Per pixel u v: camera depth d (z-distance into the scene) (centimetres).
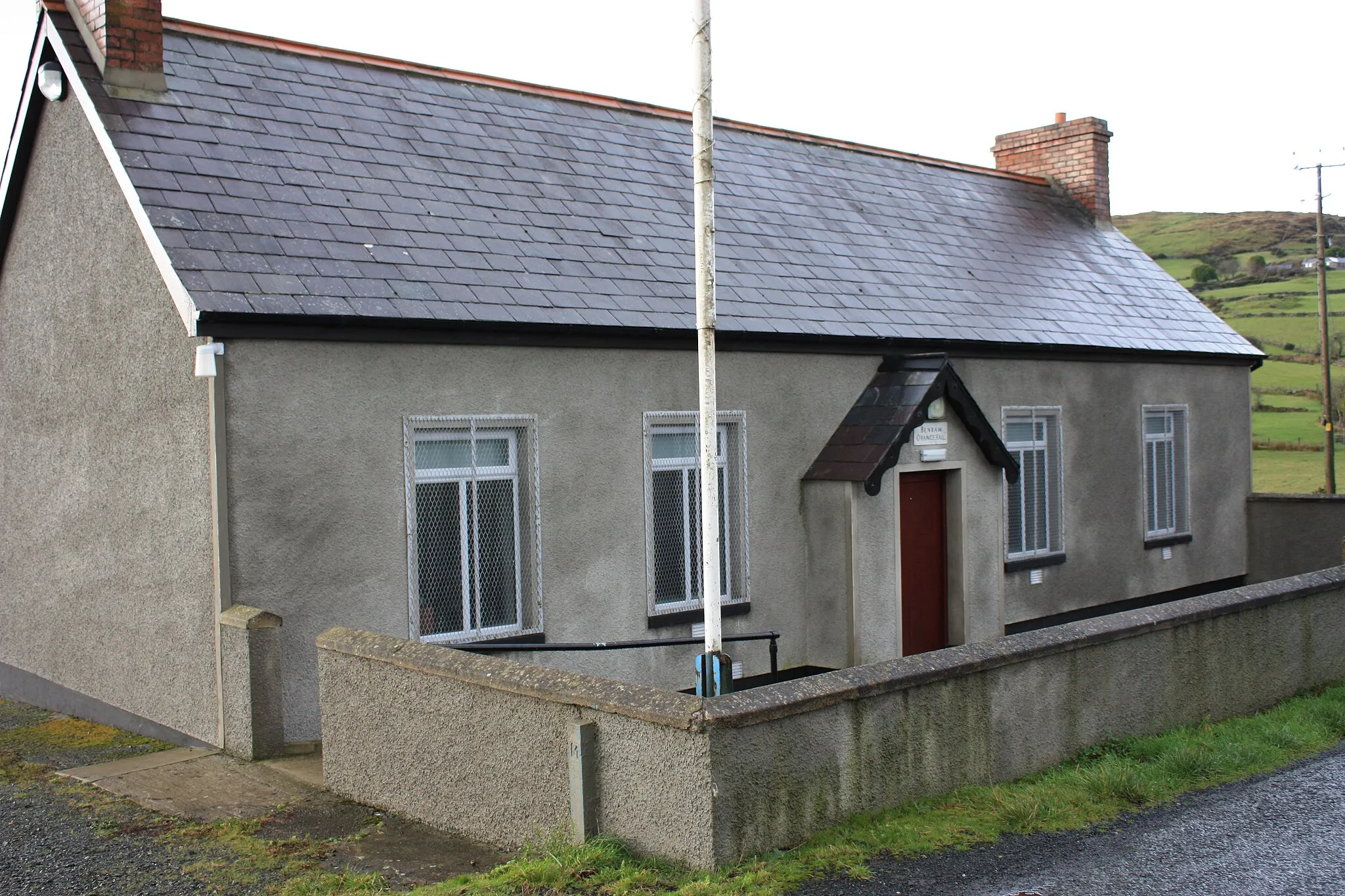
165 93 988
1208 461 1712
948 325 1291
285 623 833
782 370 1144
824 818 600
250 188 927
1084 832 625
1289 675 948
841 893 535
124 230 912
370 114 1115
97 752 869
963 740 679
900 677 638
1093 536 1511
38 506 1066
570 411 988
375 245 934
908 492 1220
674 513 1080
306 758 806
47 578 1057
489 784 632
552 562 973
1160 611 835
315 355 848
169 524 870
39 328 1052
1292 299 7088
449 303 908
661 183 1265
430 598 917
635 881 538
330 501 854
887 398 1186
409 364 894
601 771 584
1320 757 782
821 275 1254
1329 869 574
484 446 951
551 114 1286
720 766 544
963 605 1241
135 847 636
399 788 685
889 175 1622
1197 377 1686
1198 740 793
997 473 1276
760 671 1126
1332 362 5384
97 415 961
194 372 828
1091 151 1886
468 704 643
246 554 816
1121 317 1588
